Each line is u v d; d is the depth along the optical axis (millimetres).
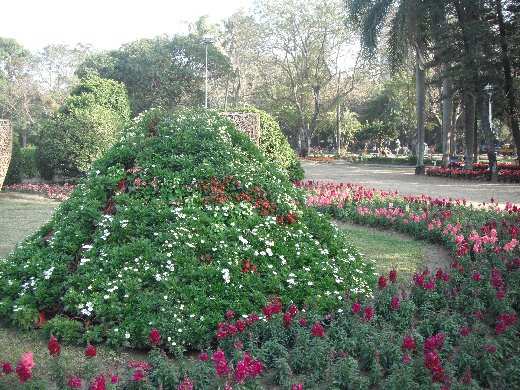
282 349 3869
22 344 4215
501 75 20594
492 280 5242
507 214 10172
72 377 3137
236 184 5609
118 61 30578
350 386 3443
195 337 4105
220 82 40531
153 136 6121
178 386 3215
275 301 4285
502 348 4000
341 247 5961
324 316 4547
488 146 21547
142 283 4496
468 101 23453
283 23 34812
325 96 41281
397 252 7969
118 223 4977
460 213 10117
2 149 14602
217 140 6090
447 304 4898
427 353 3537
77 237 5000
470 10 20031
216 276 4582
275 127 15586
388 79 40719
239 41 38250
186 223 5004
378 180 21344
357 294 4980
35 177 19078
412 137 45938
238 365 3156
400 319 4547
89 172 5891
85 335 4160
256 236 5125
